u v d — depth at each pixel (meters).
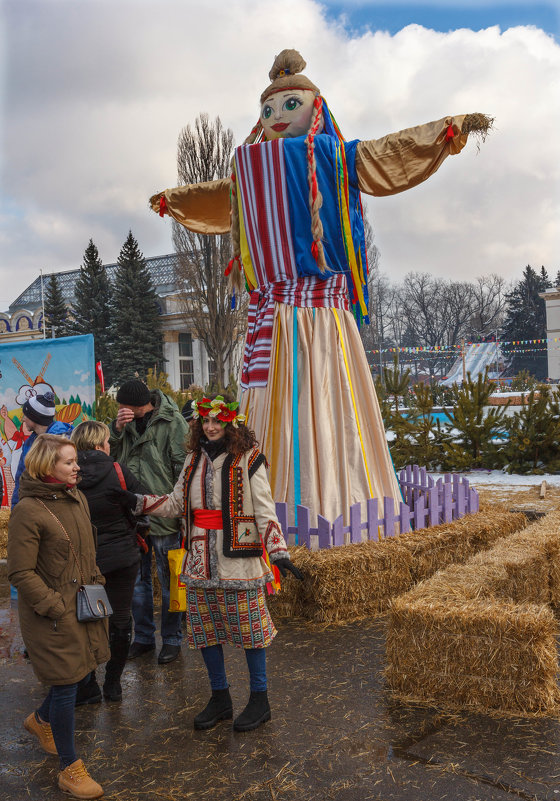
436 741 3.47
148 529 4.50
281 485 6.55
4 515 7.86
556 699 3.79
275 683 4.31
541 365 80.25
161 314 53.47
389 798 3.00
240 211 7.08
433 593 4.29
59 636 3.16
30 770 3.40
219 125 37.62
